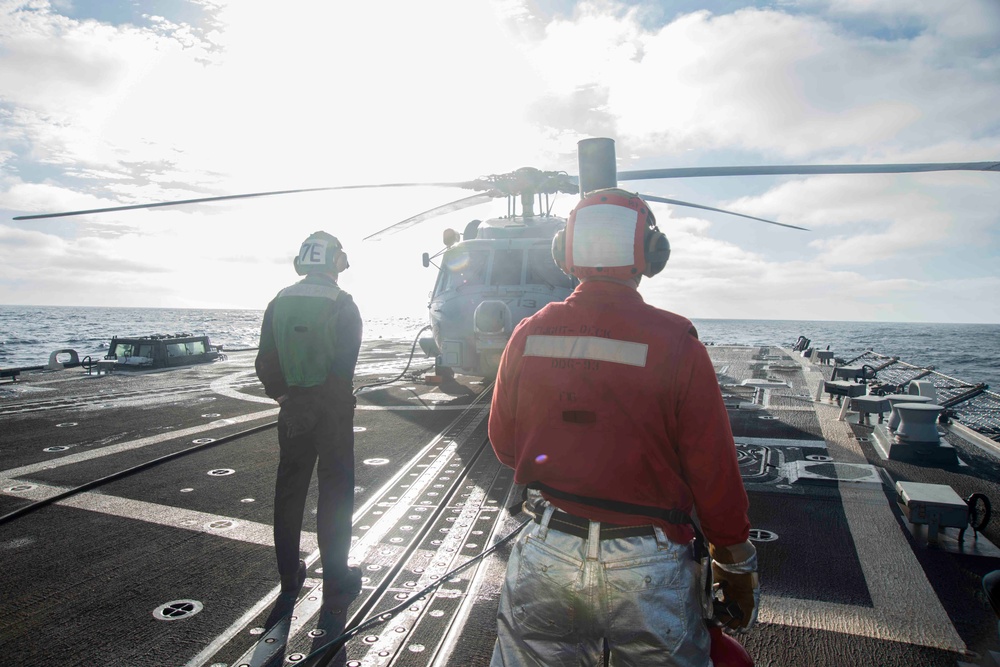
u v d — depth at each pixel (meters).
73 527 4.15
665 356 1.44
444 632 2.81
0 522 4.21
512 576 1.57
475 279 9.98
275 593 3.22
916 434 5.54
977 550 3.66
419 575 3.41
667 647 1.40
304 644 2.74
